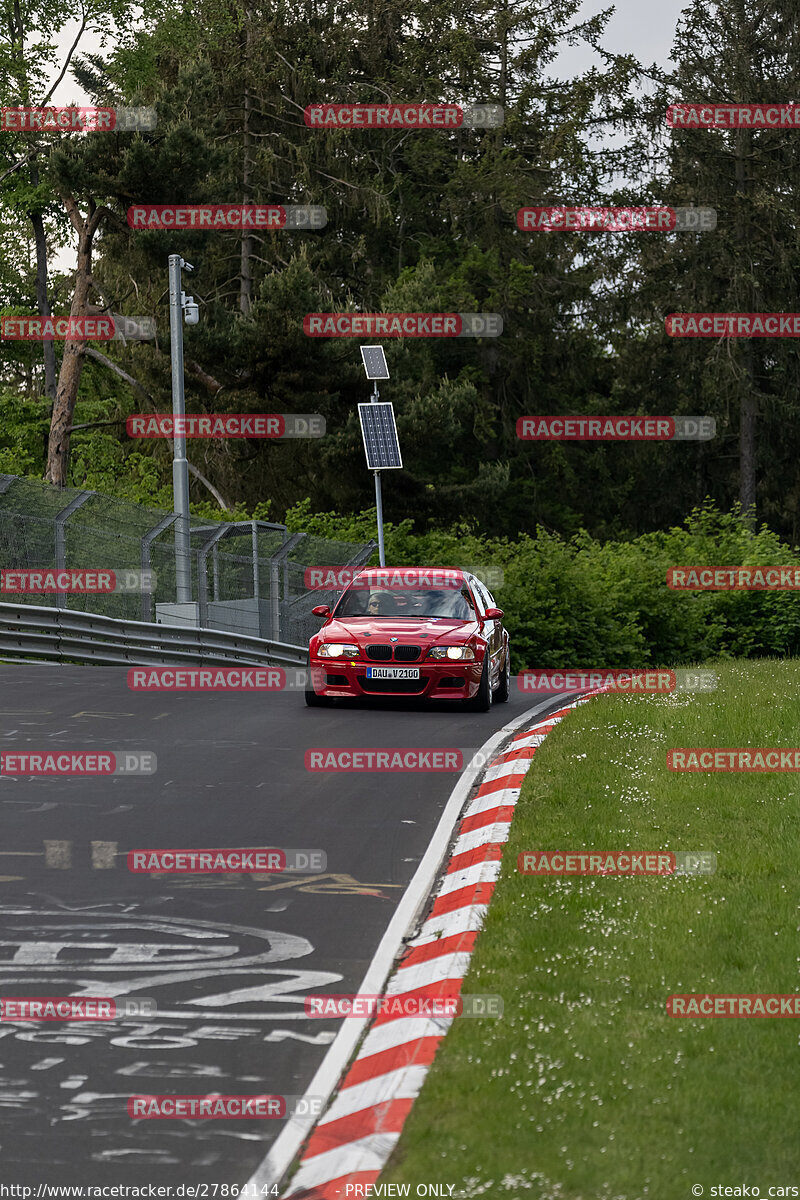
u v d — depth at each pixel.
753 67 112.25
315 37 105.38
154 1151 8.58
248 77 100.44
